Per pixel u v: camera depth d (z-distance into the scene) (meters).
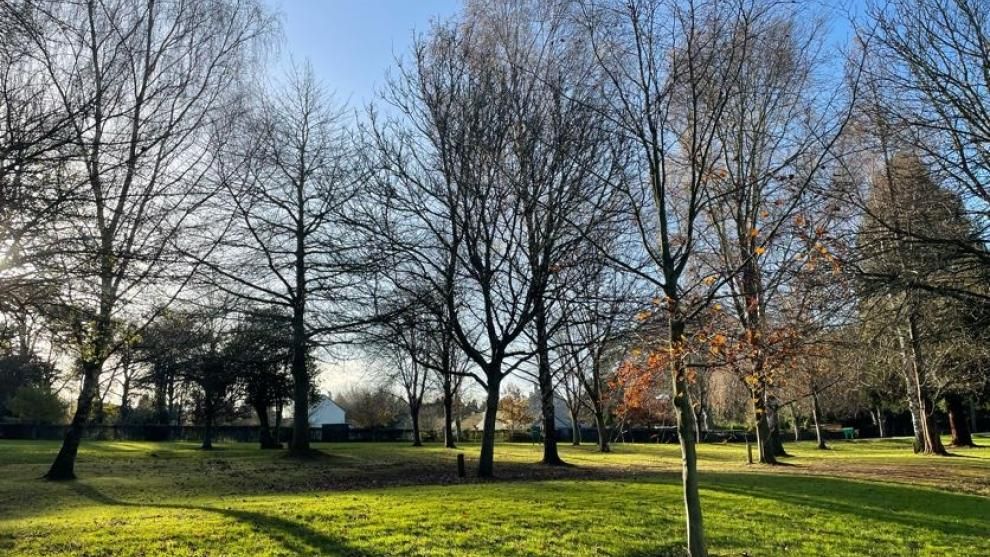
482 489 15.14
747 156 17.58
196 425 52.00
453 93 16.92
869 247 14.35
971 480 18.98
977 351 19.02
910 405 36.16
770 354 8.43
